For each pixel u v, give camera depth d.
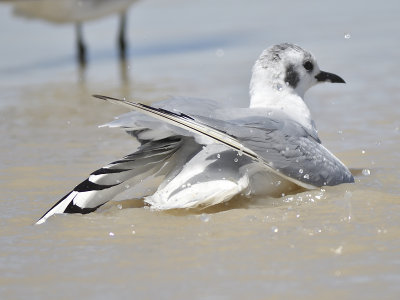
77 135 14.71
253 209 9.48
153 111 8.73
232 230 8.75
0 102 18.59
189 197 9.25
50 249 8.36
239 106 16.39
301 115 10.98
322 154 10.18
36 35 28.75
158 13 31.89
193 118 9.00
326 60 20.72
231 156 9.59
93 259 8.00
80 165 12.39
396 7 28.64
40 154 13.23
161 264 7.79
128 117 9.59
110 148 13.55
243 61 21.83
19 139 14.55
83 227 9.06
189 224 9.04
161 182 10.61
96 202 9.62
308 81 11.59
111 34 28.70
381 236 8.37
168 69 21.69
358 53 21.36
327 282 7.16
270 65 11.23
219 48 24.19
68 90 19.70
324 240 8.30
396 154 12.23
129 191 10.77
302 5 30.77
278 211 9.37
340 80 11.77
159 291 7.11
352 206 9.45
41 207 10.12
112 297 7.02
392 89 17.17
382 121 14.49
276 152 9.57
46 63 24.12
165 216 9.37
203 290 7.09
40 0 23.31
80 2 23.53
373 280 7.16
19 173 11.92
